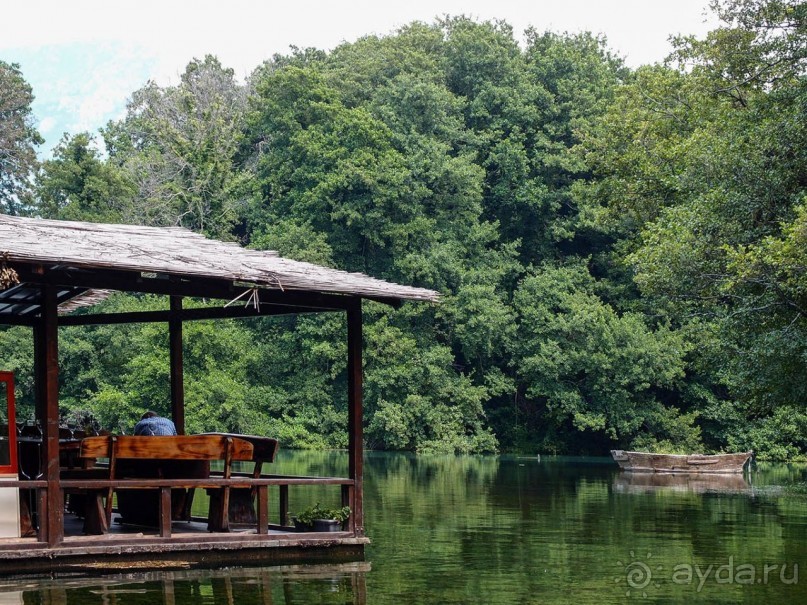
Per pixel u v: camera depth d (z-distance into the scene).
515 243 50.78
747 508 19.81
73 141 45.97
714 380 44.66
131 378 40.09
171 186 48.38
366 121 48.75
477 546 14.10
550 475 30.83
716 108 27.73
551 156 50.53
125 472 13.13
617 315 49.62
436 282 48.06
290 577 11.35
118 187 46.66
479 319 46.50
